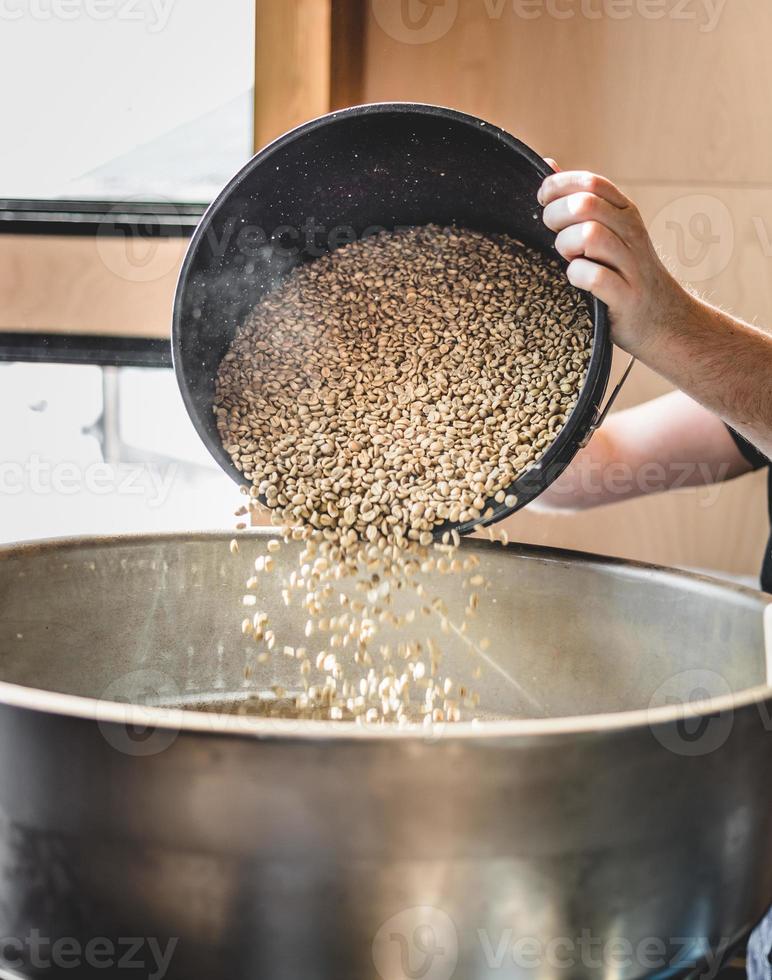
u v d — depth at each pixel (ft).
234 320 3.44
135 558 3.27
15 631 2.99
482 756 1.72
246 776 1.71
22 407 5.68
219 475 5.73
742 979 4.35
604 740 1.76
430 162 3.17
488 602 3.38
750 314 5.56
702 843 1.98
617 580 3.16
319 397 3.36
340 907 1.77
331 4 5.22
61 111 5.40
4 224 5.50
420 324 3.43
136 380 5.65
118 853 1.81
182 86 5.38
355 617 3.46
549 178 2.86
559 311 3.27
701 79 5.36
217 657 3.42
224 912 1.79
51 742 1.80
